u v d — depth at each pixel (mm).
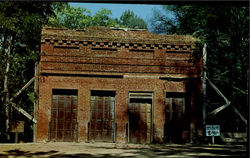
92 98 21344
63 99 21141
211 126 21578
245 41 26734
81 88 21078
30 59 23234
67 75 21047
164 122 21375
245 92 26266
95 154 15086
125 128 21078
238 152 16359
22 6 23172
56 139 20719
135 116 21547
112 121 21297
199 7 28703
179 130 21703
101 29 21625
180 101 22000
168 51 21844
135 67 21531
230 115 28844
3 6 21812
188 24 31812
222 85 28922
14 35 23656
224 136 22812
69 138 20859
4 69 22047
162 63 21703
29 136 27094
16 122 20516
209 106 29109
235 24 26875
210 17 28141
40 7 24141
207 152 16312
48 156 14195
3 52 22078
